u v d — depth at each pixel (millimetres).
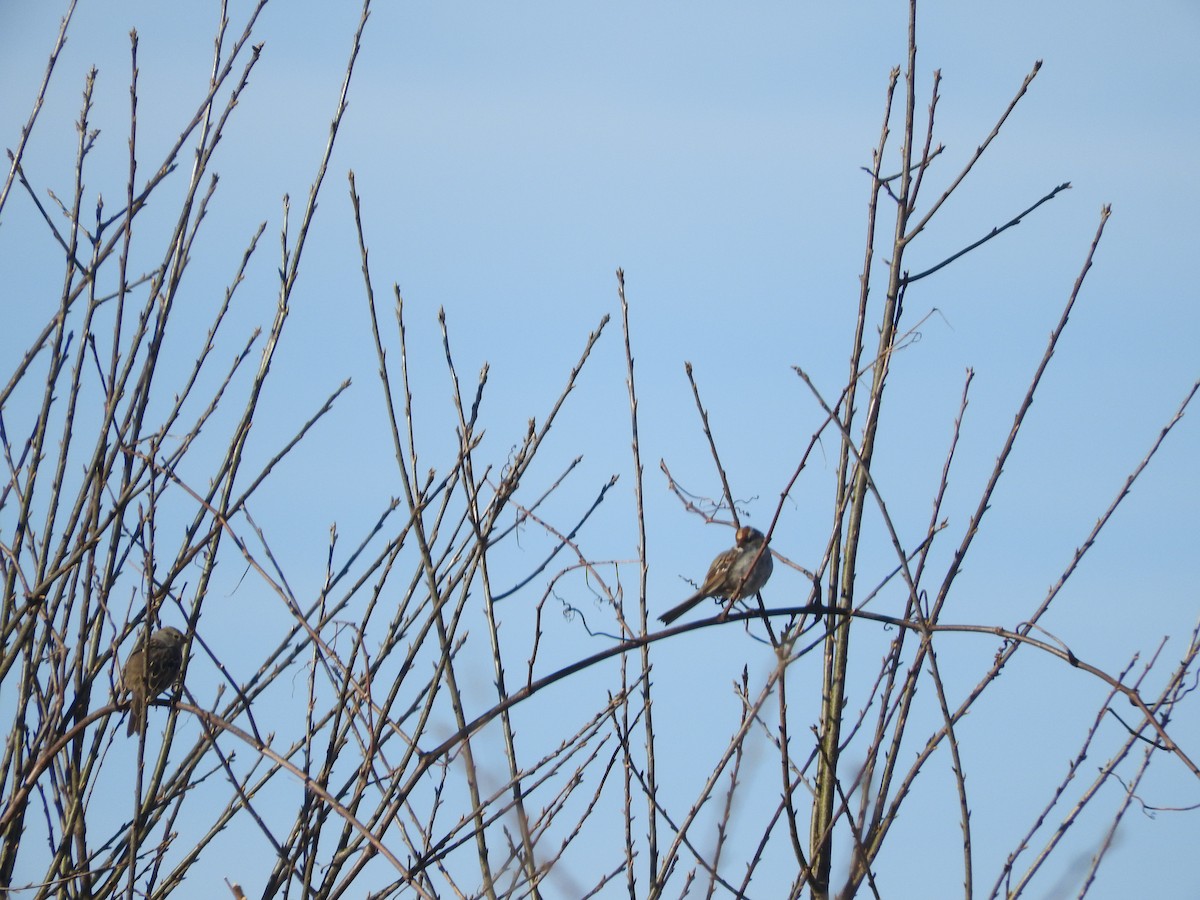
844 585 10930
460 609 10445
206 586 10562
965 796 8961
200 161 11188
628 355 11398
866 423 11094
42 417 10727
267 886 10086
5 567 10414
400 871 8594
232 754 10711
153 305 10938
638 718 10703
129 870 9289
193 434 10844
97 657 10453
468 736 9742
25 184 10906
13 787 9844
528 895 9492
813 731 10148
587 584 11109
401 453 10758
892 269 11500
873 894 9070
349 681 10141
